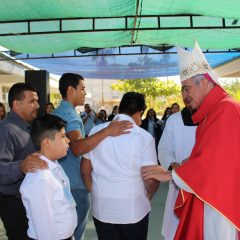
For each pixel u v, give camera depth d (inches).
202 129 81.9
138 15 225.8
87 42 302.0
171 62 416.5
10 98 101.0
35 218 74.4
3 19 225.5
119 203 88.4
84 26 257.1
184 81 90.0
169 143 126.7
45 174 76.9
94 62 410.0
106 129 88.3
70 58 389.4
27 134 99.9
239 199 75.7
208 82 86.9
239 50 365.7
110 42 305.6
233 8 199.6
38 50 319.3
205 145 77.5
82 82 111.6
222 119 78.0
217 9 205.2
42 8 204.1
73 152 97.3
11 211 97.1
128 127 88.9
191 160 79.0
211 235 81.6
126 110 91.8
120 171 87.9
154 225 173.0
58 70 460.4
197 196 76.4
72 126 102.4
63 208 80.3
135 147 88.0
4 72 438.3
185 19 242.1
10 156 93.8
